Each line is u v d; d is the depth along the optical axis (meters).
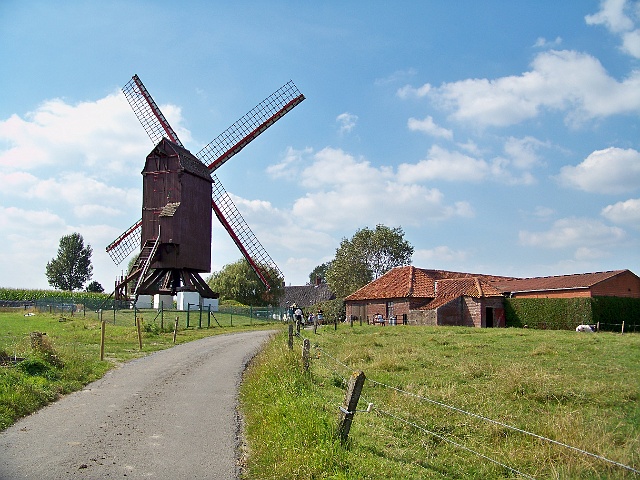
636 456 10.58
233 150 53.91
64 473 9.33
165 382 17.97
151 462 10.07
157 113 53.31
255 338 34.97
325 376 18.22
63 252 131.50
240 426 12.71
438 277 64.50
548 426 12.52
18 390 14.08
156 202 46.38
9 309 56.06
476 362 21.45
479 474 10.57
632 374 18.94
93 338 30.05
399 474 9.81
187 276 46.88
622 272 52.72
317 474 9.33
